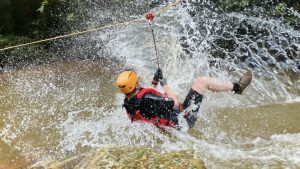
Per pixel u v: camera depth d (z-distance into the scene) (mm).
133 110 4867
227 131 5441
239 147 5035
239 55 7555
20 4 8711
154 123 4965
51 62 8180
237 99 6211
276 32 7641
